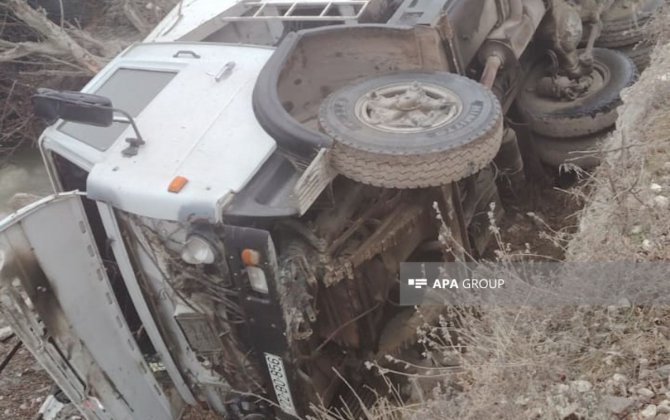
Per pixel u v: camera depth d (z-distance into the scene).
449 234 3.36
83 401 3.38
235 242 2.99
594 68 5.13
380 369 3.27
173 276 3.36
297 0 4.54
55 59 7.96
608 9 5.49
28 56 8.73
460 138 3.19
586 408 2.38
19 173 8.60
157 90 3.85
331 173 3.27
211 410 3.87
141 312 3.55
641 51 5.43
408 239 3.71
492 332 2.92
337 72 4.03
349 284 3.46
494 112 3.34
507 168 4.90
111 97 3.92
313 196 3.12
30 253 3.08
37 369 5.01
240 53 3.95
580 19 5.08
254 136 3.37
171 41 4.29
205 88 3.74
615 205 3.08
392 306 3.80
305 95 3.99
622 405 2.36
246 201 3.13
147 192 3.19
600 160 4.27
